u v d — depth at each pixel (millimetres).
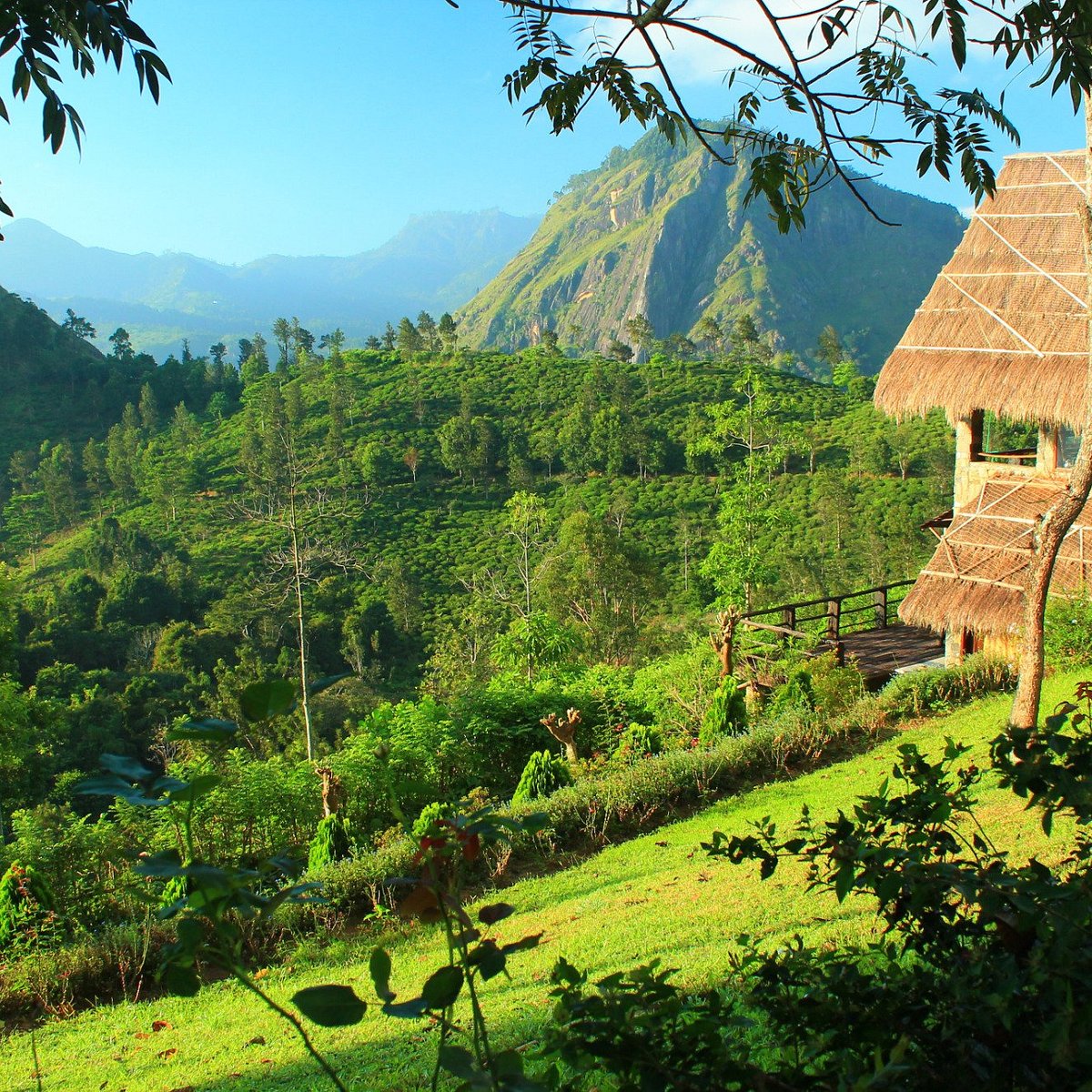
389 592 68750
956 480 15172
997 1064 2104
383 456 95750
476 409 108312
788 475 84562
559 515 86312
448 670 38969
